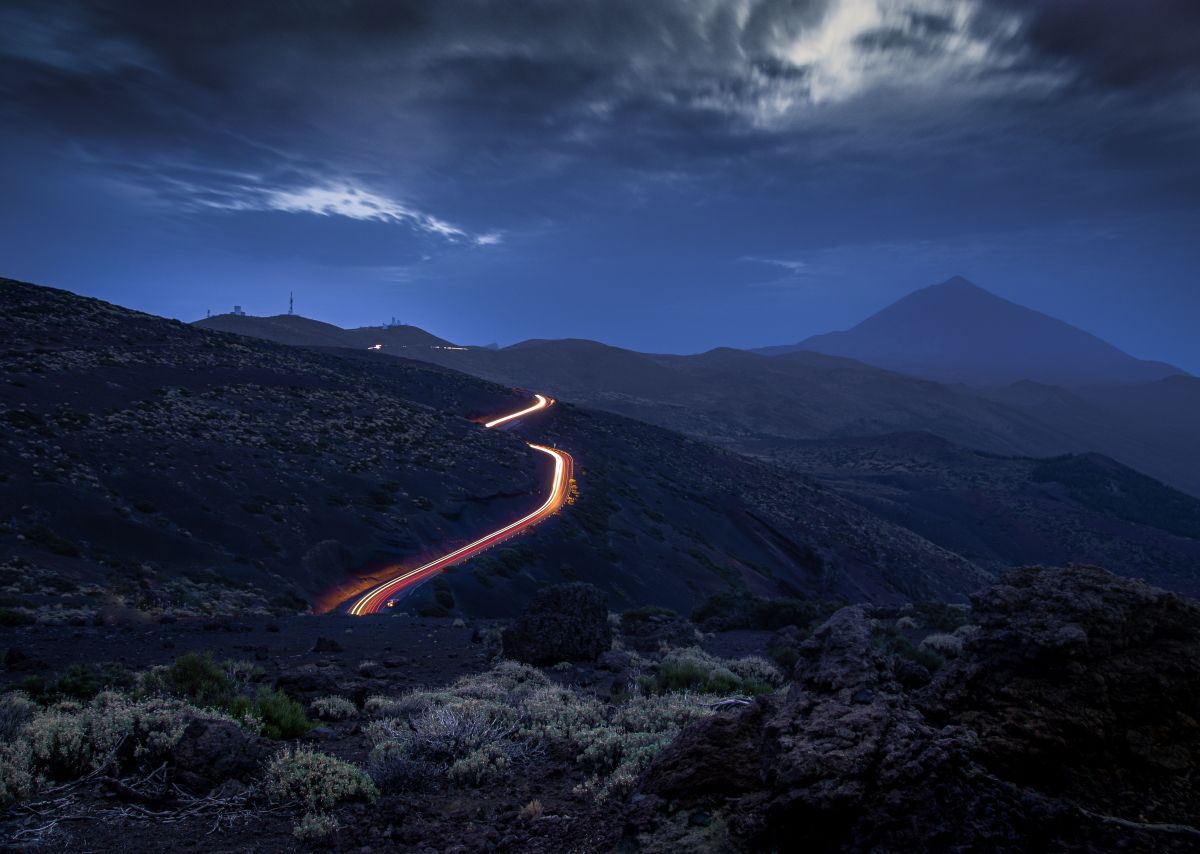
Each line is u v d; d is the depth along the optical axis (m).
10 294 98.56
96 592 35.44
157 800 7.30
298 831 6.66
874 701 5.32
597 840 5.67
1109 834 4.09
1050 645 5.04
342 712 12.55
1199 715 4.67
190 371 93.12
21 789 7.21
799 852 4.68
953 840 4.21
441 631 28.39
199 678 12.36
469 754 9.06
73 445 57.03
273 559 54.47
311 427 88.62
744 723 6.13
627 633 27.00
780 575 109.25
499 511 86.88
